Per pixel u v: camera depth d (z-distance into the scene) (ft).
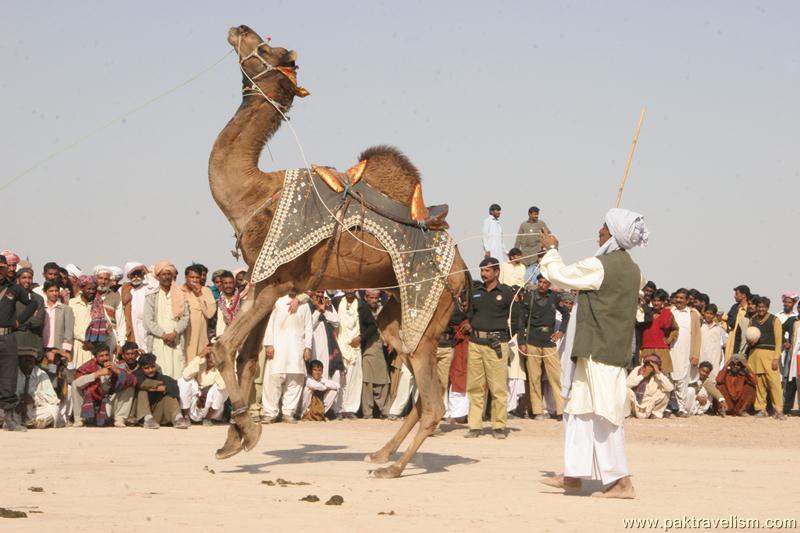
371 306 58.03
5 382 46.91
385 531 22.68
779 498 28.86
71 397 51.47
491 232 73.20
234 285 55.88
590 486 30.89
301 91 34.60
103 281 54.08
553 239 31.60
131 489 28.86
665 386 60.13
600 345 28.30
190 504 26.22
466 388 52.65
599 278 28.48
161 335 52.34
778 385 64.44
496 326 48.21
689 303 71.51
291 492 28.94
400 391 57.11
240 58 34.47
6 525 22.38
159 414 50.70
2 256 47.55
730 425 57.82
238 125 34.01
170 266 53.42
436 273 33.91
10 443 41.09
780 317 73.05
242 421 33.04
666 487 31.19
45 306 51.11
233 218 33.78
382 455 35.83
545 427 53.31
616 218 29.37
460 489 30.30
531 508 26.71
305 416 55.83
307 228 33.14
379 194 34.09
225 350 32.99
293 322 54.44
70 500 26.50
